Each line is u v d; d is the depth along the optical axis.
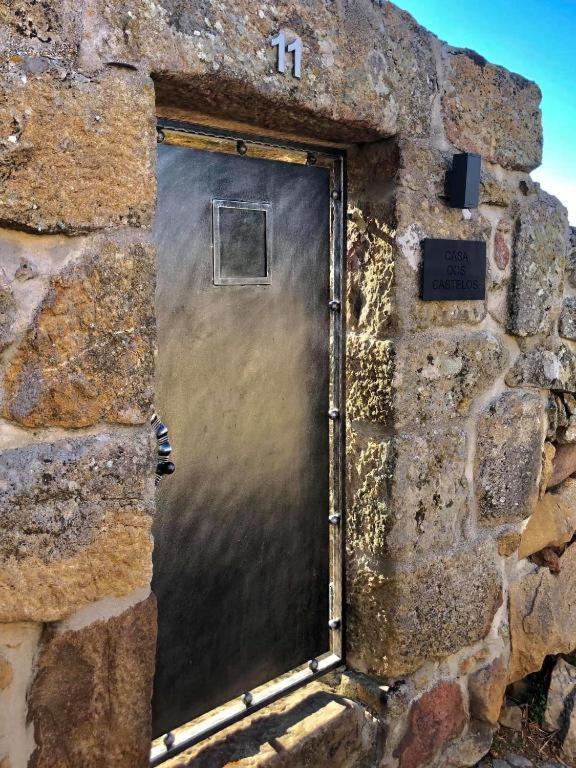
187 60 1.27
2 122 1.05
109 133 1.17
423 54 1.77
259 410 1.76
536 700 2.44
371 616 1.94
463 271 1.92
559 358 2.30
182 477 1.62
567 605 2.48
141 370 1.26
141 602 1.31
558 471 2.45
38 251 1.13
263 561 1.82
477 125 1.94
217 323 1.65
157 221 1.51
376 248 1.80
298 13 1.46
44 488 1.15
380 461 1.85
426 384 1.88
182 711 1.69
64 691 1.23
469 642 2.11
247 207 1.67
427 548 1.95
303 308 1.83
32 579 1.15
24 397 1.13
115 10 1.17
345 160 1.84
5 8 1.05
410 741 1.99
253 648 1.82
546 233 2.19
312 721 1.83
